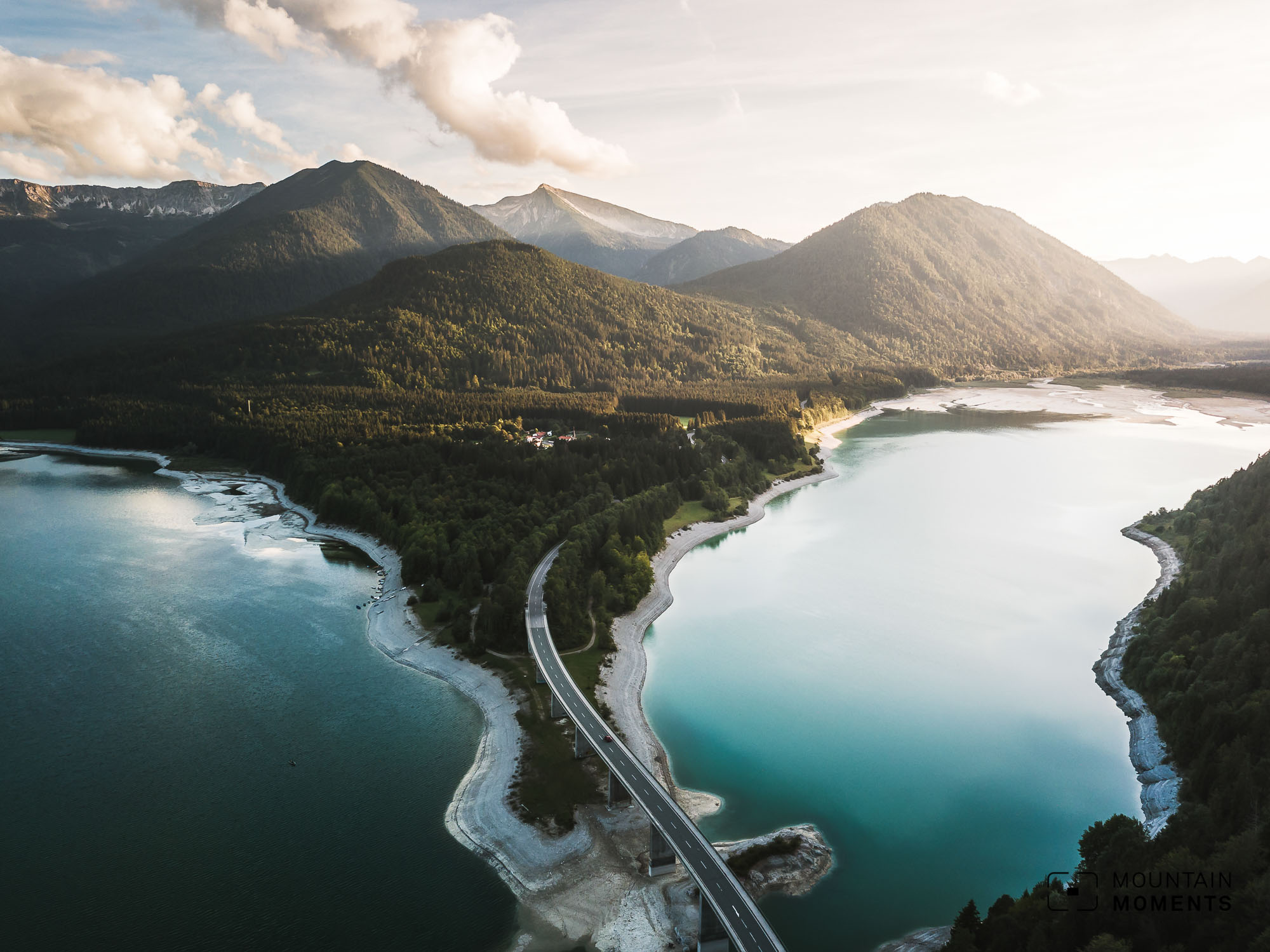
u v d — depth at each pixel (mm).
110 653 149875
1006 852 96000
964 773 112625
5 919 83562
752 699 134125
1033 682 140125
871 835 99000
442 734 121125
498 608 147000
